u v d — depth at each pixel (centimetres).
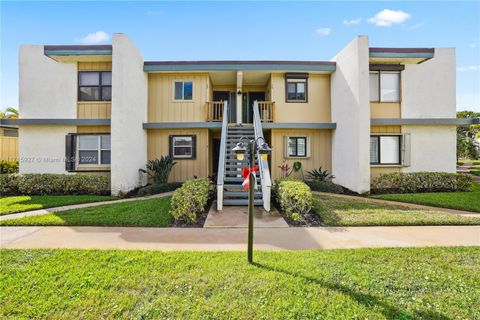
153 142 1095
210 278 305
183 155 1100
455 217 579
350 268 332
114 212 620
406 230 516
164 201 726
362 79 860
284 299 266
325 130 1108
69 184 890
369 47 941
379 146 1011
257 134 880
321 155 1105
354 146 889
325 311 248
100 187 890
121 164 849
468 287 288
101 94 1000
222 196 686
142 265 341
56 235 480
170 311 246
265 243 442
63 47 919
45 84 1011
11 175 905
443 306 256
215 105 1183
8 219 563
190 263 346
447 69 1033
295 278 305
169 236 481
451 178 931
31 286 289
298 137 1109
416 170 1015
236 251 398
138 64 983
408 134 996
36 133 1009
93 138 995
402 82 1023
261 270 326
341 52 991
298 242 447
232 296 271
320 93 1110
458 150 2403
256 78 1188
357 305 256
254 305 256
